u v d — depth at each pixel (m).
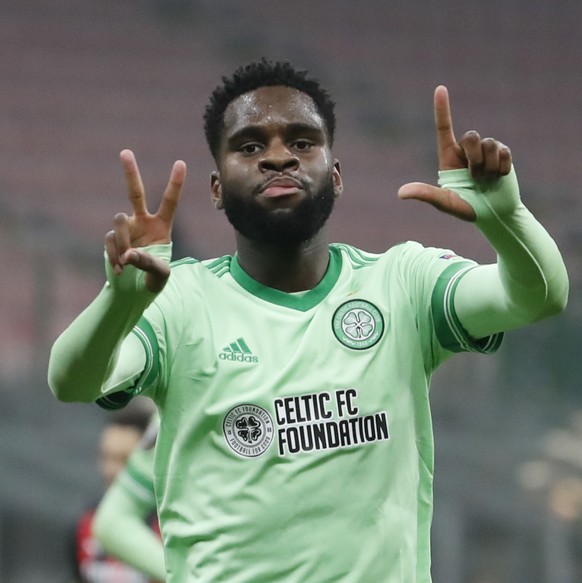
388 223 63.62
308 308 10.81
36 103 65.50
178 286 10.96
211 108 11.05
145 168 63.56
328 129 10.98
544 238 9.91
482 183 9.71
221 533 10.36
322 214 10.65
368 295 10.87
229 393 10.50
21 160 62.56
